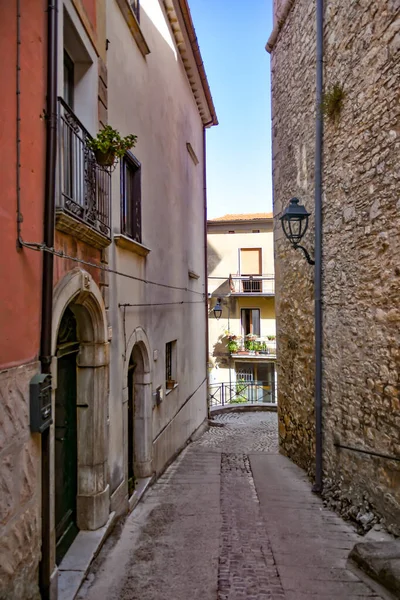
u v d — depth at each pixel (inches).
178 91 394.6
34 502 125.0
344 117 229.9
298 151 309.6
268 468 316.8
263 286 933.2
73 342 181.8
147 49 278.2
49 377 130.3
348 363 228.5
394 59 182.5
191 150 448.5
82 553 165.3
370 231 204.7
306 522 208.2
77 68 193.2
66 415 179.0
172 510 225.8
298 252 313.3
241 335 937.5
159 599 139.2
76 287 160.4
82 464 187.0
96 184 187.9
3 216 108.9
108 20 217.3
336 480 240.2
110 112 217.3
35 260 127.6
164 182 335.6
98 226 189.3
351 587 144.6
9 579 109.7
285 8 324.5
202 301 527.5
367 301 208.7
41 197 132.9
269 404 665.6
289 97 327.9
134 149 256.8
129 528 201.3
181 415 394.3
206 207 559.5
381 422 196.1
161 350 319.9
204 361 536.1
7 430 109.5
